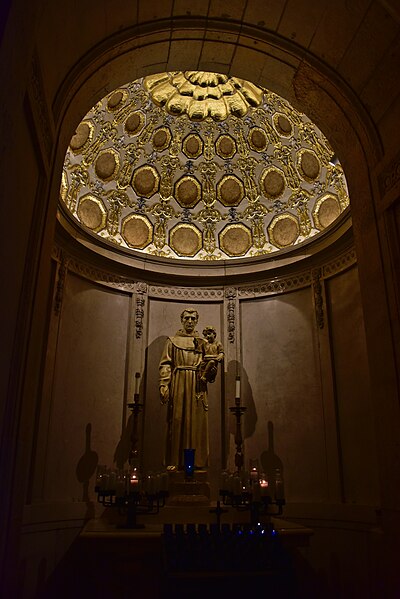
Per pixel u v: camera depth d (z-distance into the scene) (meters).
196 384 5.64
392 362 3.54
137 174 6.92
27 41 1.92
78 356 5.68
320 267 6.22
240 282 6.82
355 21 3.68
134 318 6.41
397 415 3.44
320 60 4.15
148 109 6.61
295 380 6.07
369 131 4.00
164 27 4.05
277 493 4.25
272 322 6.50
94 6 3.33
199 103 6.71
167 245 7.14
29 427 2.88
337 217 6.24
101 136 6.42
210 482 5.98
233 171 7.15
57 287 5.50
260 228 7.10
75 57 3.49
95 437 5.62
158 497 4.23
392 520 3.42
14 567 2.57
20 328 2.64
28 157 2.63
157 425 6.12
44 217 3.07
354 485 5.17
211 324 6.74
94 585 4.62
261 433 6.07
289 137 6.65
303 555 5.27
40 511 4.65
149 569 4.23
